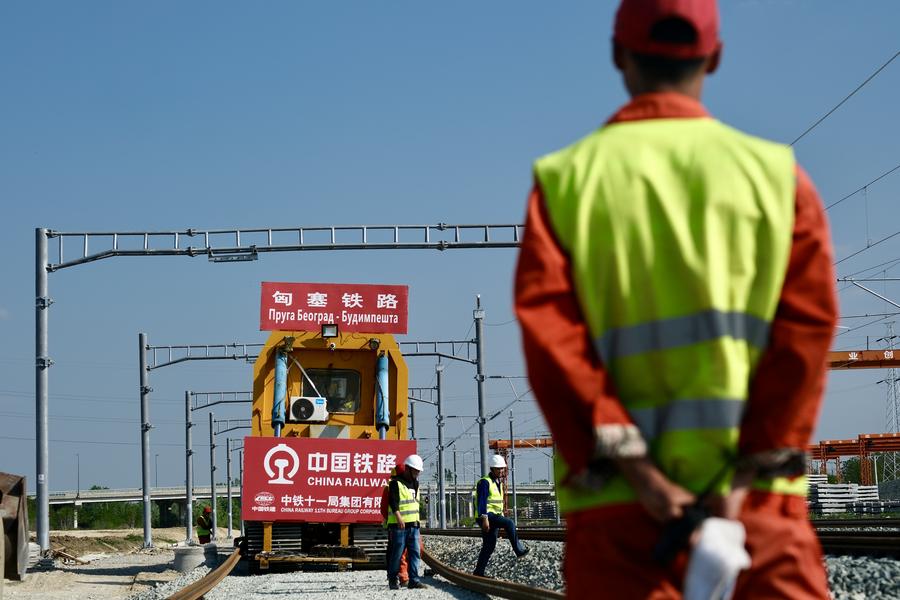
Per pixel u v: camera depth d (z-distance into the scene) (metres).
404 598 15.00
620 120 2.60
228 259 27.86
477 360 39.38
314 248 27.70
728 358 2.39
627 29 2.63
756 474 2.40
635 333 2.43
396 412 22.05
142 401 46.31
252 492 21.14
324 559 21.08
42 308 28.84
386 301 22.45
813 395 2.42
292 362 22.36
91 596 21.16
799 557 2.42
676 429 2.41
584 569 2.44
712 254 2.42
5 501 9.35
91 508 146.25
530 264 2.47
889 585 11.49
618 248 2.44
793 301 2.46
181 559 28.20
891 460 104.44
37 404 28.77
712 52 2.66
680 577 2.37
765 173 2.50
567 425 2.34
